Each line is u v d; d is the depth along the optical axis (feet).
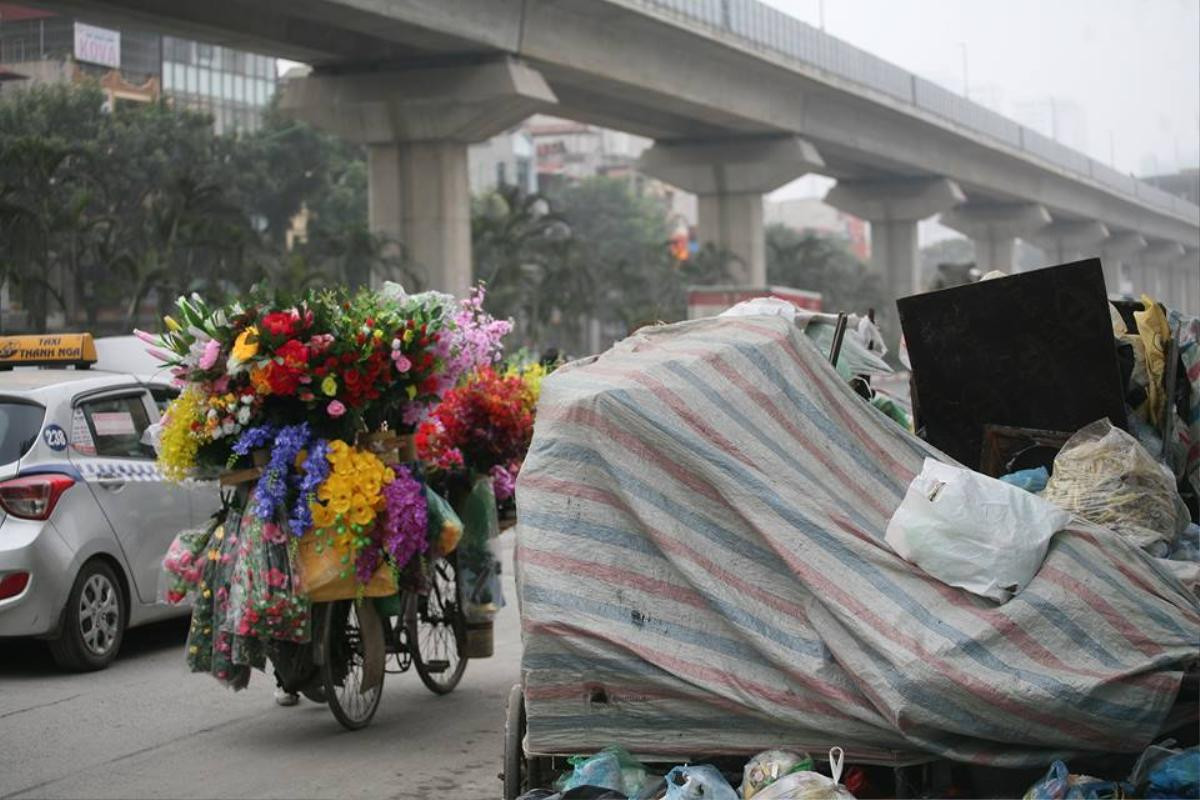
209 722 28.25
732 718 15.97
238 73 262.88
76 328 109.29
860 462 17.52
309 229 212.64
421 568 27.91
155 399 36.24
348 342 25.73
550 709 16.16
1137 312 22.11
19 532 31.22
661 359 17.60
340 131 128.67
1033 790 15.12
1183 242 234.17
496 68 119.75
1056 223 268.62
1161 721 15.31
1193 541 18.66
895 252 224.53
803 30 155.12
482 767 24.79
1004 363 20.68
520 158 370.53
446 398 30.40
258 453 25.94
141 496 34.17
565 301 166.30
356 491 25.61
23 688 31.19
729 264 176.04
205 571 26.18
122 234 123.44
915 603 15.58
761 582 16.21
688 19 130.21
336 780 23.89
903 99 180.86
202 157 180.75
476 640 31.40
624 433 16.62
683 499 16.48
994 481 16.43
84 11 97.76
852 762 15.80
